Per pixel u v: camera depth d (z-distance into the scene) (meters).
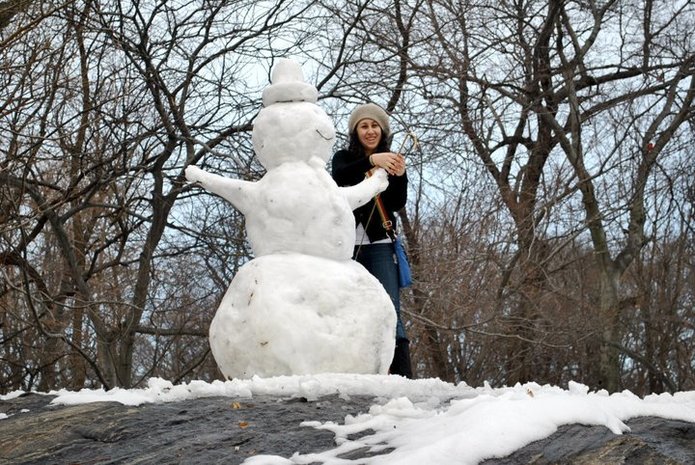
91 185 10.73
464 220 14.25
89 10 10.97
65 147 10.38
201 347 17.16
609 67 17.44
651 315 17.30
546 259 14.25
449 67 14.85
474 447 3.52
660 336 17.38
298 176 5.65
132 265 14.39
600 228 16.72
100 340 11.91
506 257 14.70
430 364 15.39
